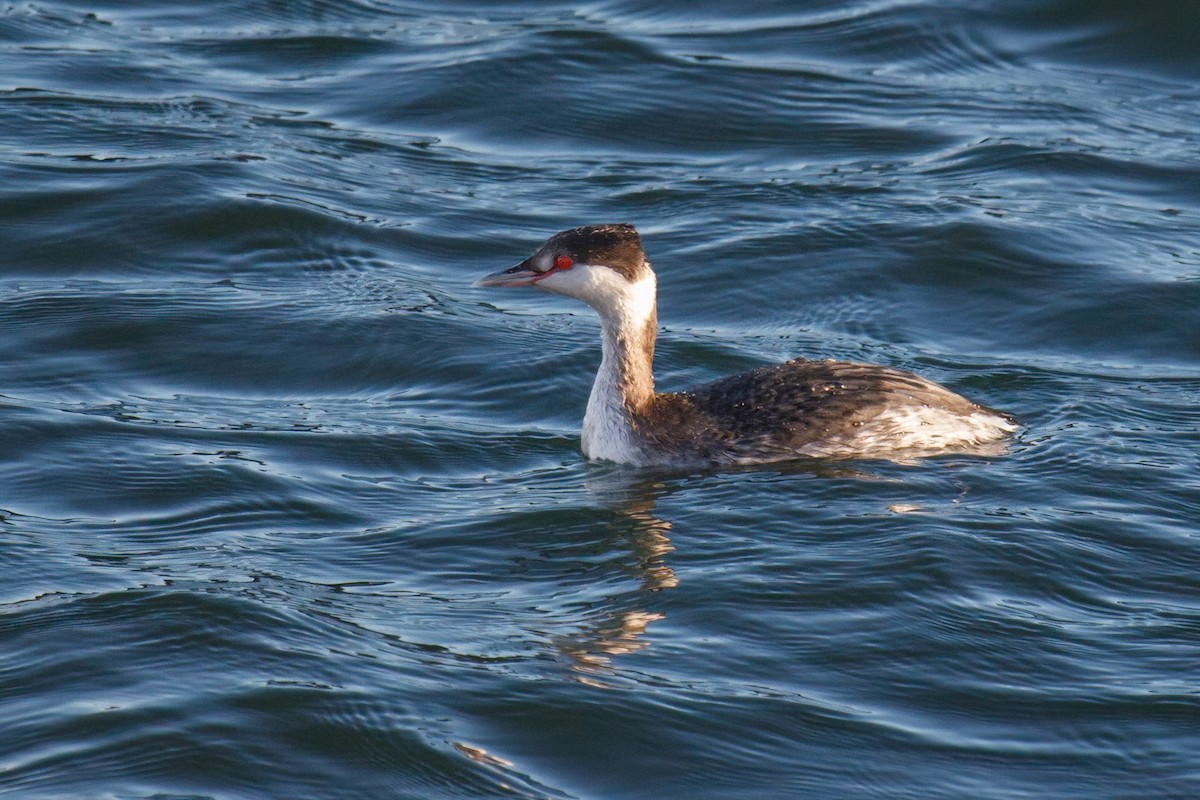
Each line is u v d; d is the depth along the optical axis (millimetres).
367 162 22047
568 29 25828
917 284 18875
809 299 18625
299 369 16797
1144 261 19234
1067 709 10539
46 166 21141
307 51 25484
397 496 13938
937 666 11016
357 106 23719
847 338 17672
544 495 13867
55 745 10109
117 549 12781
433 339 17422
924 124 23234
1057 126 23094
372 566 12547
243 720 10375
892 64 25078
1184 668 10969
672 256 19562
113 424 15242
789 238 19891
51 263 19078
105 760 9961
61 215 19953
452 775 9938
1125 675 10898
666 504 13547
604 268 14406
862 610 11680
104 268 19047
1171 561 12445
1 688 10727
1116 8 25906
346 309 18062
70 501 13680
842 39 25734
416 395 16359
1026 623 11531
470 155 22469
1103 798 9641
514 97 23859
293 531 13180
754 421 14438
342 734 10273
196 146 22031
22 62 24625
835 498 13492
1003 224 19922
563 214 20766
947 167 21969
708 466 14328
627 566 12438
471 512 13531
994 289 18703
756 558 12469
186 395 16172
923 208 20547
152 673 10898
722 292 18766
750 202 21016
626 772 9977
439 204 20953
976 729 10359
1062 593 11961
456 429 15461
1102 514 13141
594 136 23031
